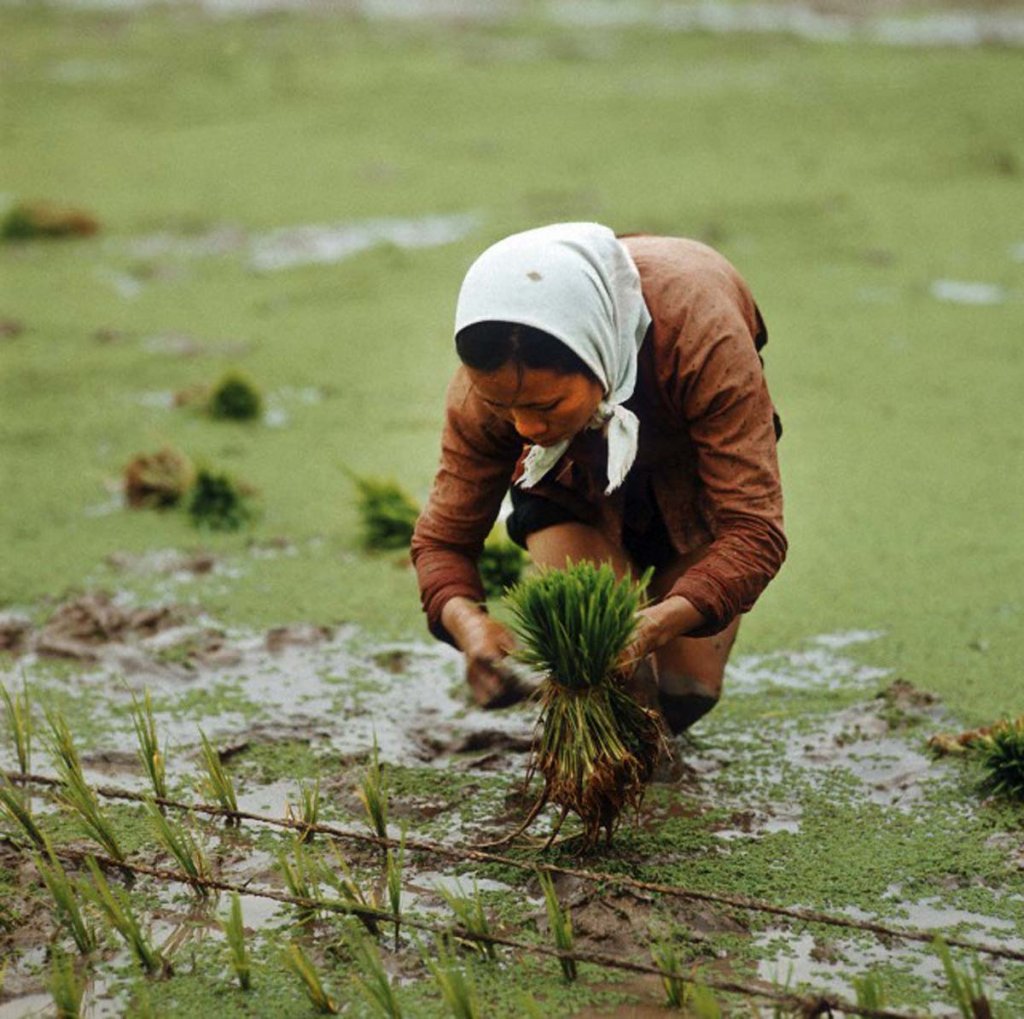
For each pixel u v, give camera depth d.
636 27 14.81
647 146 10.04
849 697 3.59
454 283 7.36
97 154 10.26
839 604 4.09
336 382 6.07
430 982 2.55
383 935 2.68
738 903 2.65
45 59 13.58
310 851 2.96
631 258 2.76
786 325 6.60
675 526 2.94
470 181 9.26
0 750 3.40
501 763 3.31
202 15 15.67
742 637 3.93
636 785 2.82
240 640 3.96
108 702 3.62
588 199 8.66
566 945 2.56
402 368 6.23
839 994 2.49
